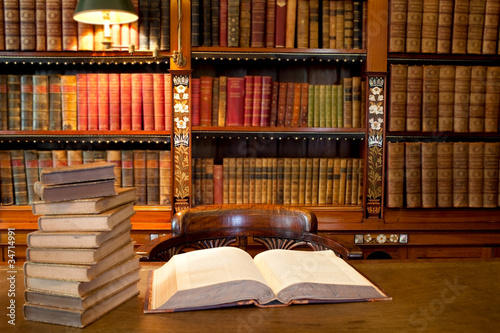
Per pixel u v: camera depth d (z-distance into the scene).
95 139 3.15
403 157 3.21
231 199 3.23
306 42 3.17
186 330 1.13
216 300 1.26
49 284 1.16
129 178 3.15
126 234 1.31
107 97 3.13
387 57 3.22
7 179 3.11
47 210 1.18
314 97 3.22
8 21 3.03
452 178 3.22
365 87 3.21
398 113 3.20
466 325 1.17
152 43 3.07
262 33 3.14
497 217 3.30
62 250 1.15
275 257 1.52
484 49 3.21
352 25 3.19
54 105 3.12
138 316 1.21
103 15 2.72
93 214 1.17
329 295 1.30
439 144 3.19
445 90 3.19
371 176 3.22
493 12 3.20
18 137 3.12
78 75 3.11
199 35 3.14
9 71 3.47
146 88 3.12
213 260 1.45
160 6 3.08
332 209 3.21
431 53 3.21
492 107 3.22
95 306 1.18
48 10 3.03
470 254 3.33
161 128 3.15
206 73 3.55
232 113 3.19
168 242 1.86
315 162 3.23
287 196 3.23
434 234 3.29
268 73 3.56
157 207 3.15
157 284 1.40
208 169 3.21
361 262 1.73
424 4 3.16
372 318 1.21
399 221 3.27
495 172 3.22
